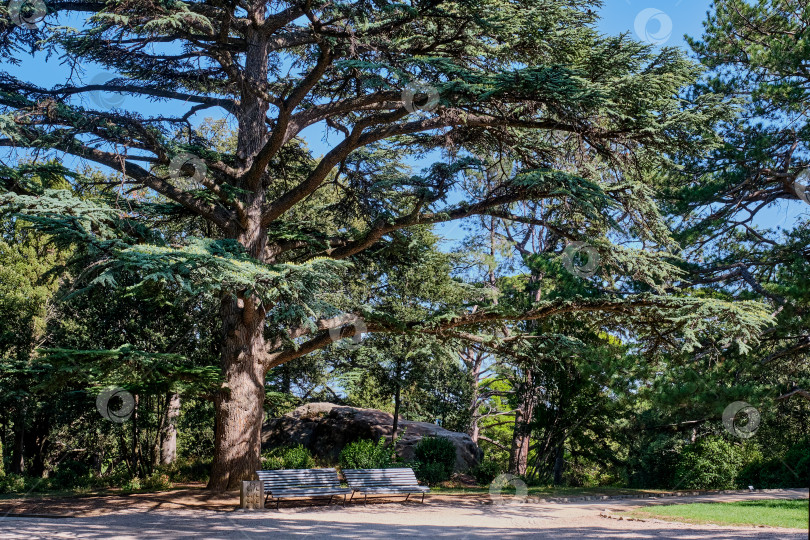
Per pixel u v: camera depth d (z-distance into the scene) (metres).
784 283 18.48
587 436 24.91
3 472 23.27
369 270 23.12
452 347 19.00
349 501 15.87
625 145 15.50
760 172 20.33
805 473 20.78
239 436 17.09
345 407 26.95
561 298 16.86
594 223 16.45
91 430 25.55
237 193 18.09
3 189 14.67
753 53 19.95
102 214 13.76
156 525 11.47
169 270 12.02
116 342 23.28
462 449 25.05
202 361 23.16
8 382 15.09
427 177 16.59
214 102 19.16
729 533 10.04
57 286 25.14
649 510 13.32
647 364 16.77
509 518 12.74
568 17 15.86
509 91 14.08
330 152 17.75
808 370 22.62
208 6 16.83
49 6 16.47
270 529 10.96
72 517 12.72
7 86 16.92
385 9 14.62
